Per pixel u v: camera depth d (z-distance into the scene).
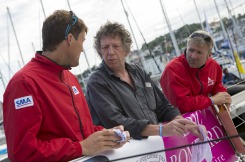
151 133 1.80
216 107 2.62
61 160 1.36
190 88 2.66
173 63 2.69
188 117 2.39
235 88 5.39
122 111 2.00
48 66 1.52
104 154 1.56
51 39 1.51
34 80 1.41
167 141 1.90
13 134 1.31
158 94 2.36
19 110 1.31
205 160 2.16
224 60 9.65
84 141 1.45
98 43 2.15
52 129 1.45
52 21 1.51
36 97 1.37
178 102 2.57
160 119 2.33
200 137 1.88
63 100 1.51
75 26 1.54
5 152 3.83
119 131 1.52
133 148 1.71
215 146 2.41
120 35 2.09
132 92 2.12
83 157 1.44
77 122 1.55
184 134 1.91
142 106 2.11
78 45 1.56
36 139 1.33
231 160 2.45
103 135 1.48
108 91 1.98
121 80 2.09
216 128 2.53
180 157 1.96
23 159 1.30
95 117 2.02
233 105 3.97
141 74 2.30
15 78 1.38
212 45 2.63
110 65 2.08
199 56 2.56
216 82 2.91
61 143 1.38
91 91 1.98
